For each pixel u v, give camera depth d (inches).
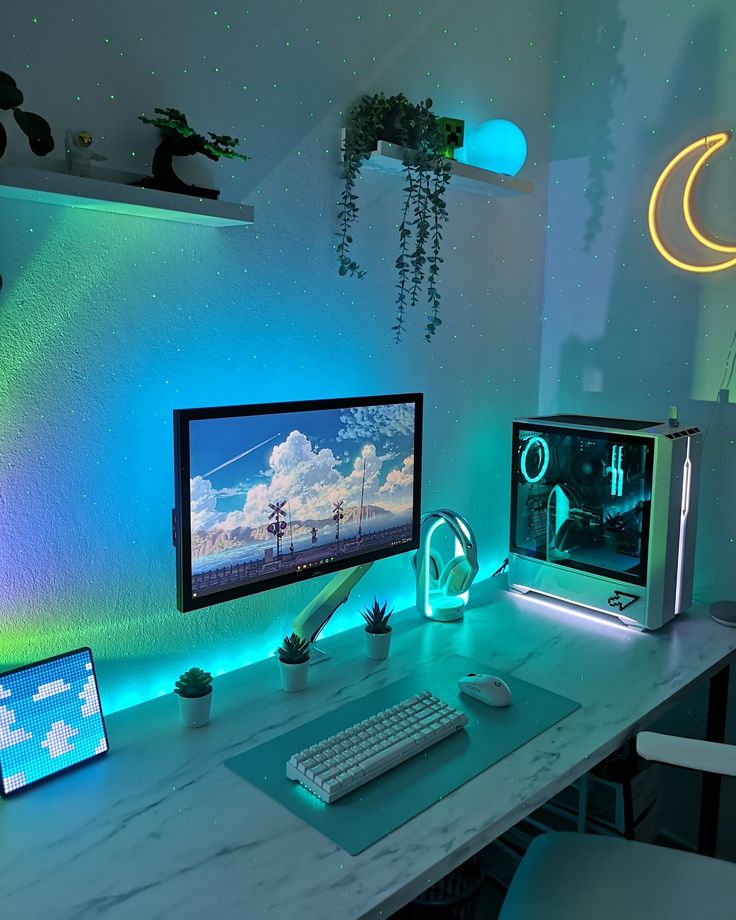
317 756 48.4
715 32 75.0
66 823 43.7
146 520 57.3
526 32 83.0
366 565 68.9
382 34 68.1
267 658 66.7
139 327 55.2
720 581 80.0
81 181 44.7
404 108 66.4
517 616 76.0
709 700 70.8
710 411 79.3
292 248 64.2
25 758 47.0
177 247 56.6
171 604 59.7
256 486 58.6
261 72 59.6
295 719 55.3
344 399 64.1
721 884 49.3
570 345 90.7
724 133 75.4
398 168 68.7
